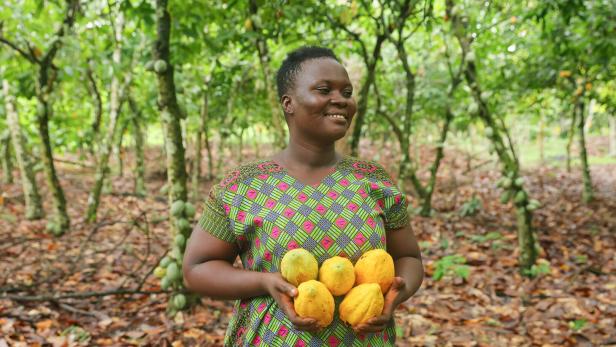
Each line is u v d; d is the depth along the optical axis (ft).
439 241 19.38
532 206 15.11
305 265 3.86
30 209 22.38
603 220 22.94
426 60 29.09
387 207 4.55
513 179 15.28
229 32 15.30
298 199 4.20
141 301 13.11
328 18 17.15
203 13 14.37
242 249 4.53
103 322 11.58
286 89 4.40
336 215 4.18
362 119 18.35
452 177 34.32
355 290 3.93
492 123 15.49
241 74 24.13
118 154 35.22
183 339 10.94
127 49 21.45
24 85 19.97
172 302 12.10
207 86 24.73
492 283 14.44
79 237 19.36
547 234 20.49
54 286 14.15
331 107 4.20
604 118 55.62
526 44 21.65
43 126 18.81
